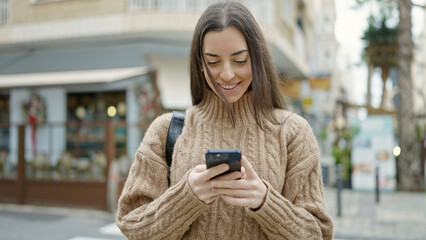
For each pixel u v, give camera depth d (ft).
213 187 3.77
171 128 4.83
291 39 48.32
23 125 30.94
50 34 37.04
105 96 36.70
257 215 3.91
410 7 40.40
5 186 31.27
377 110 50.80
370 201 32.12
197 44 4.41
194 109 4.93
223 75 4.24
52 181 29.73
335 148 43.32
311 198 4.39
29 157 30.78
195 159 4.50
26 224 24.09
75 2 36.37
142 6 34.73
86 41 37.50
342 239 20.10
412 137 40.01
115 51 36.94
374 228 22.33
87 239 20.52
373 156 38.55
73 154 29.84
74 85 31.78
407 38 40.57
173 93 35.19
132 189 4.63
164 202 4.12
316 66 86.43
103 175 28.53
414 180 39.55
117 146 28.66
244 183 3.75
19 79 36.29
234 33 4.18
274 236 4.06
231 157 3.59
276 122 4.65
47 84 32.50
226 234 4.32
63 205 29.30
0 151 31.89
